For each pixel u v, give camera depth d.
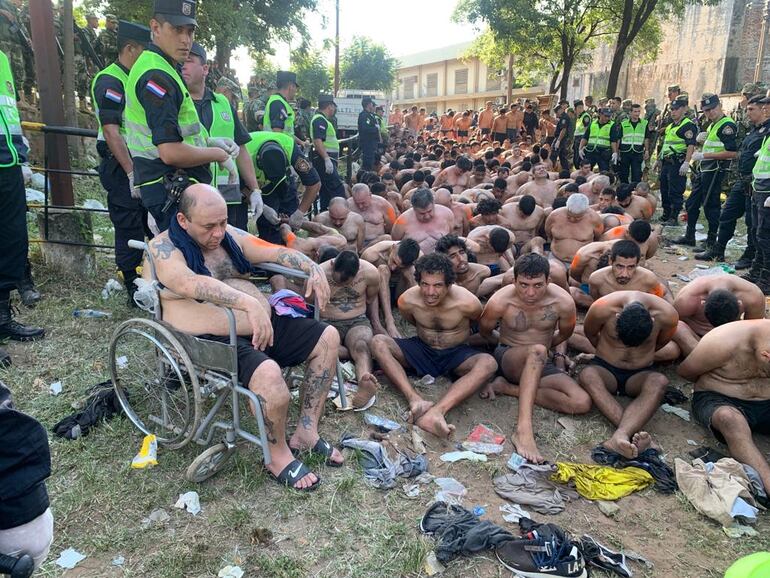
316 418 3.39
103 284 5.54
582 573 2.57
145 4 13.82
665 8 20.28
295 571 2.54
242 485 3.04
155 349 3.31
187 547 2.64
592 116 15.11
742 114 10.11
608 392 4.00
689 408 4.23
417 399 3.91
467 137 24.17
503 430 3.87
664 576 2.66
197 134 3.72
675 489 3.27
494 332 4.90
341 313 4.73
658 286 4.95
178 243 3.04
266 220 5.51
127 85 3.52
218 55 16.22
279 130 7.76
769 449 3.74
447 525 2.81
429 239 6.42
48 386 3.82
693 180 8.78
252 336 3.05
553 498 3.15
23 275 4.42
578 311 5.89
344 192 9.38
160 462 3.17
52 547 2.61
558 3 20.00
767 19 19.69
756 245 6.80
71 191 5.56
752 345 3.56
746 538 2.92
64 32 6.07
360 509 2.97
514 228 7.50
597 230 6.96
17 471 1.28
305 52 19.56
